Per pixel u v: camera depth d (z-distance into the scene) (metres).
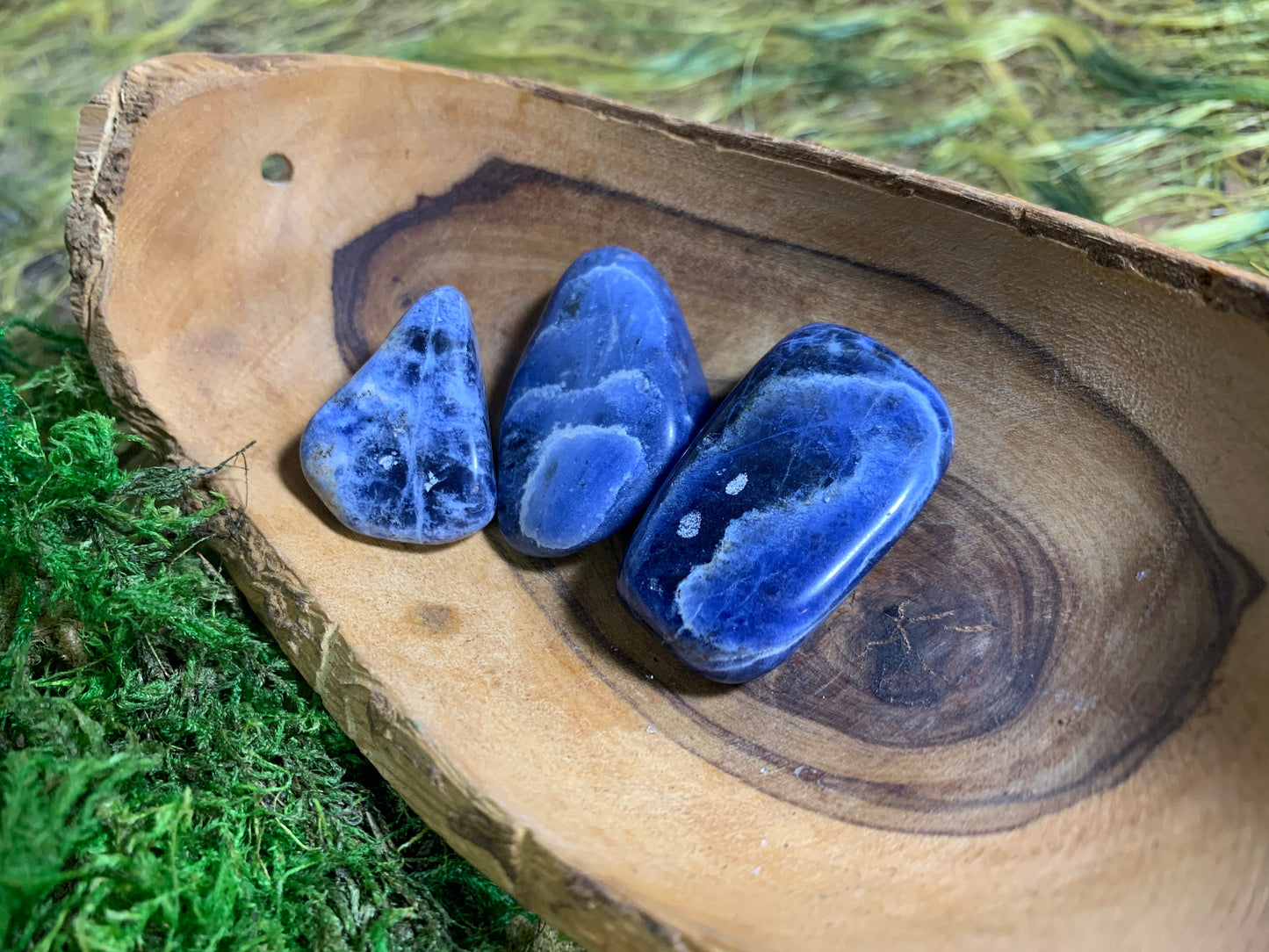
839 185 0.08
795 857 0.07
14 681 0.07
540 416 0.08
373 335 0.09
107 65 0.12
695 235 0.09
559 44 0.12
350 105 0.08
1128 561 0.07
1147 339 0.07
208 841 0.07
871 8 0.11
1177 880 0.06
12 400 0.08
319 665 0.07
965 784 0.07
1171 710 0.06
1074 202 0.10
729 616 0.07
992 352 0.08
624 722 0.07
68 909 0.06
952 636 0.07
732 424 0.07
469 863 0.07
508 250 0.09
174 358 0.08
